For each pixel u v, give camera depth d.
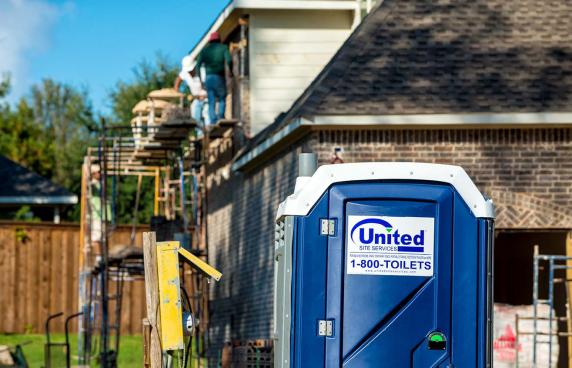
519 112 27.38
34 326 48.34
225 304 38.19
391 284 16.86
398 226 16.91
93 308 43.09
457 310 16.86
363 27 30.06
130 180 69.62
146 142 40.75
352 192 16.94
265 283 32.06
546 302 26.61
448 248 16.92
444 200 16.94
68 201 60.06
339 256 16.91
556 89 27.95
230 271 37.53
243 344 25.84
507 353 29.36
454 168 17.03
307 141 28.02
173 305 16.83
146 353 16.94
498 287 35.66
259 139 32.97
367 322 16.83
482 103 27.58
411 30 29.84
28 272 48.31
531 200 27.80
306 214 16.94
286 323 16.94
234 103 38.25
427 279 16.88
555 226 27.77
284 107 37.00
